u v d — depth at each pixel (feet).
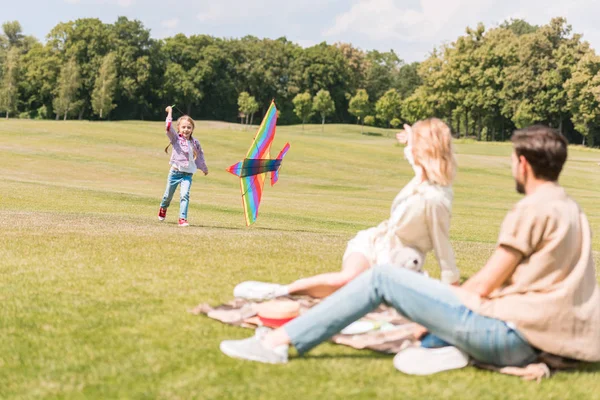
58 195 55.26
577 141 301.84
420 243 14.05
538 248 10.56
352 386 10.16
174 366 10.84
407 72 430.20
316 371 10.80
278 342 11.13
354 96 406.21
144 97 374.43
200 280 17.19
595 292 10.76
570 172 140.46
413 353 11.05
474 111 308.81
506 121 314.35
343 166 125.39
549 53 280.72
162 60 380.17
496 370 10.91
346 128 348.59
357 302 10.89
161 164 108.06
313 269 19.29
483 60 296.71
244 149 131.54
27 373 10.45
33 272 17.51
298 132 316.60
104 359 11.10
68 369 10.64
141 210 47.62
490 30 309.63
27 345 11.71
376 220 50.26
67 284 16.26
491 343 10.42
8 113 337.52
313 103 373.61
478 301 10.52
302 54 408.87
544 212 10.41
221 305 14.42
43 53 355.77
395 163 134.51
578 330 10.48
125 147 122.62
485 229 46.91
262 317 12.63
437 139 13.50
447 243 13.83
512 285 10.80
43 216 34.53
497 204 84.33
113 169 98.58
